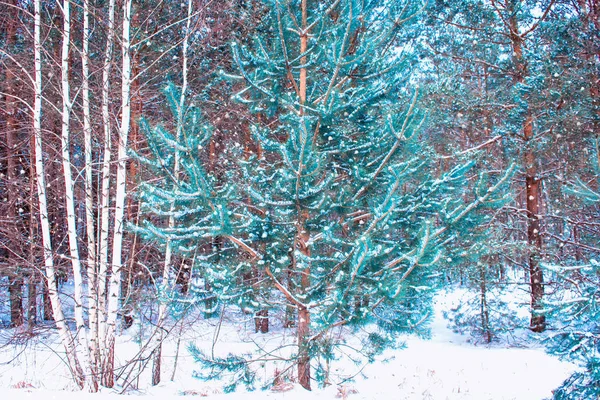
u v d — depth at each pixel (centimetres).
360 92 687
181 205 588
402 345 692
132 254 812
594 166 570
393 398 674
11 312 1184
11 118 1038
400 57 691
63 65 707
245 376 643
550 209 1390
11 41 922
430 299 640
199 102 977
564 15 1185
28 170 1236
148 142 580
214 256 680
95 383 655
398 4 662
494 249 1018
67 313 1237
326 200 568
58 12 899
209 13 903
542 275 1184
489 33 1232
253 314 657
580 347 488
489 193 536
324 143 661
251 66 687
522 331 1298
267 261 599
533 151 1114
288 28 683
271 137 855
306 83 741
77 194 952
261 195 610
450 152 1101
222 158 968
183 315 762
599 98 1024
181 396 625
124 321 1166
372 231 564
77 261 684
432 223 528
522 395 760
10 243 921
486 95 1184
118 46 813
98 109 838
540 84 1075
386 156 594
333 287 537
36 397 520
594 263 490
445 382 858
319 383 695
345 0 655
